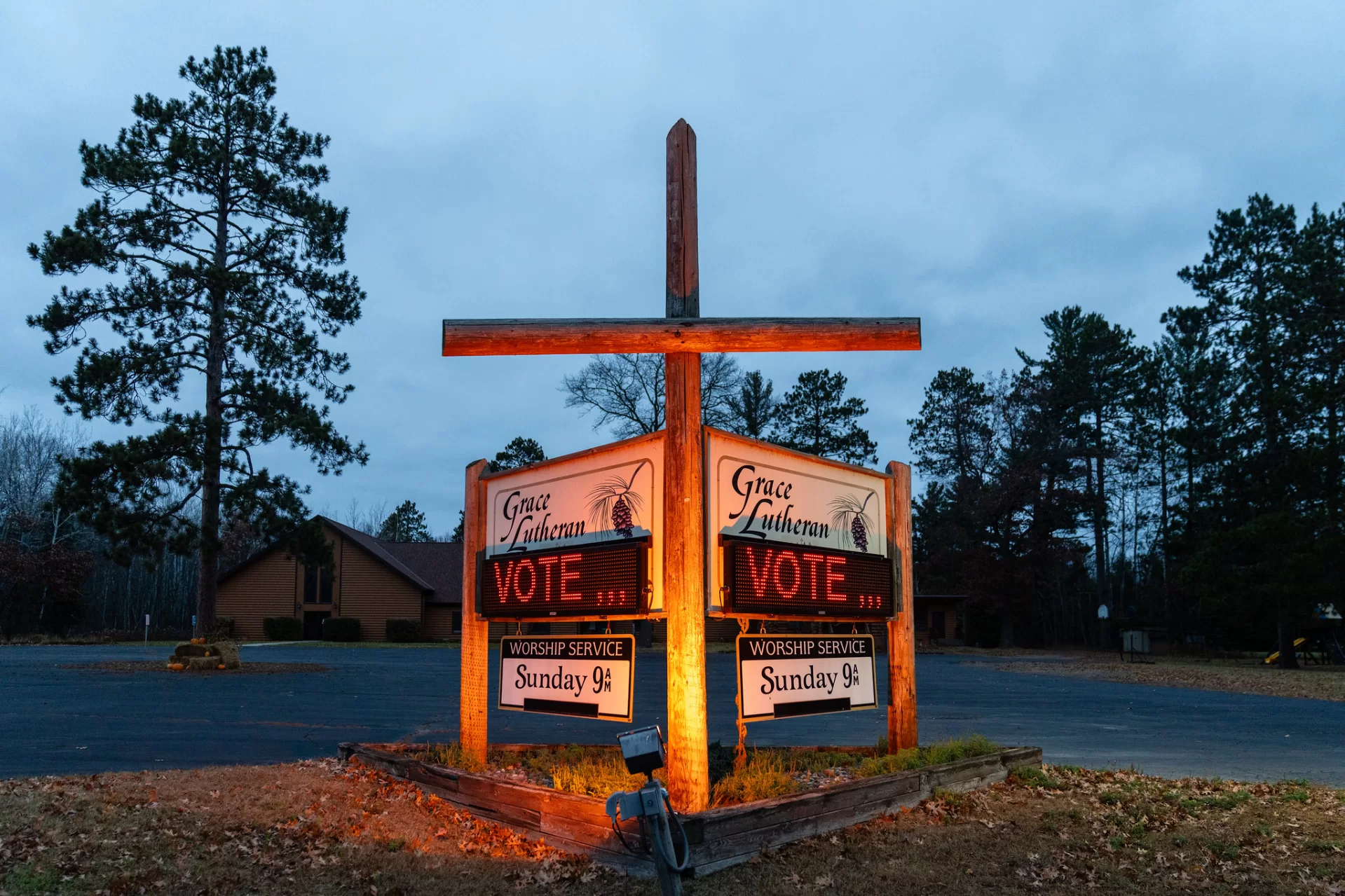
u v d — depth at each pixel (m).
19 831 6.37
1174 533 41.31
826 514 8.28
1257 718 15.62
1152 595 59.41
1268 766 10.21
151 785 7.88
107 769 9.29
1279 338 36.38
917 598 56.00
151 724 13.19
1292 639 34.09
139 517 26.05
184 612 70.75
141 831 6.50
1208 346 44.50
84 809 6.96
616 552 7.36
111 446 25.42
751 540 7.18
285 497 27.73
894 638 9.06
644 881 5.65
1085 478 57.28
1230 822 6.96
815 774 8.05
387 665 28.94
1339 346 34.28
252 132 28.56
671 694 6.64
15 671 24.27
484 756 8.59
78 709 15.20
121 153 26.30
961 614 61.81
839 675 8.16
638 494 7.40
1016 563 55.03
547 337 7.00
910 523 9.34
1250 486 35.44
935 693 20.66
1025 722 14.39
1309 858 6.12
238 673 24.58
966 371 62.69
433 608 50.53
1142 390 57.50
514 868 6.02
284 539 27.81
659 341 6.93
